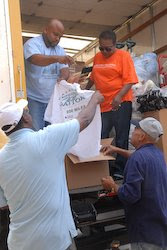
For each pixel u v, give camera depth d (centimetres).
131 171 279
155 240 276
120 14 575
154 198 278
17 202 211
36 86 334
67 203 218
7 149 214
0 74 277
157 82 469
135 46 590
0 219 281
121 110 360
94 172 300
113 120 364
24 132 214
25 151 208
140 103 383
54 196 209
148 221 279
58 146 212
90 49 697
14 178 209
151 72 462
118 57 367
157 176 283
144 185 279
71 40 667
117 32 631
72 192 294
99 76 372
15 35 282
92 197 325
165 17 530
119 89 364
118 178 337
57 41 340
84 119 225
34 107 335
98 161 303
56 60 309
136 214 282
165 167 294
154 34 550
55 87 298
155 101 369
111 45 363
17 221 213
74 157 285
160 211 278
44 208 207
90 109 231
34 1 510
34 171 206
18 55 282
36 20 569
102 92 370
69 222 217
